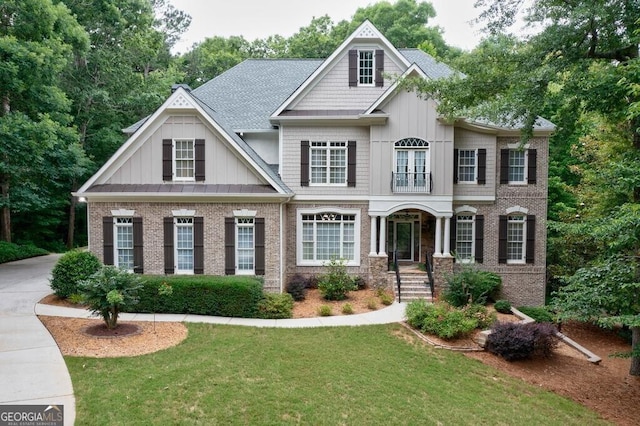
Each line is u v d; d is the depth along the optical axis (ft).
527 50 48.14
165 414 26.07
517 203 68.18
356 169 66.28
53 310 48.01
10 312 46.85
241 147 60.95
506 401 33.99
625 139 58.54
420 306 49.08
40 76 75.10
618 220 32.81
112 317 41.32
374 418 28.09
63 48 79.30
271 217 59.67
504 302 60.08
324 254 67.56
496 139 67.56
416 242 71.92
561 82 47.93
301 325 46.55
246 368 33.58
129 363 33.22
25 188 94.02
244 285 49.67
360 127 66.03
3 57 68.95
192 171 60.80
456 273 63.05
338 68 67.21
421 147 64.23
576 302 39.40
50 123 73.82
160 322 45.50
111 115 120.06
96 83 116.88
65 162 86.84
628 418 34.96
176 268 60.23
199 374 31.76
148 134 60.18
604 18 41.37
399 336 44.65
